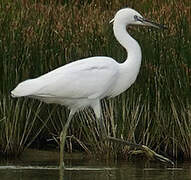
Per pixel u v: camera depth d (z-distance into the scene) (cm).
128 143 1377
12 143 1479
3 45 1490
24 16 1577
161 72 1493
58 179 1258
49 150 1548
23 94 1302
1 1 1609
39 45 1524
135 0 1819
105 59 1373
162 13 1586
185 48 1491
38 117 1507
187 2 1677
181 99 1477
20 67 1486
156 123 1491
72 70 1335
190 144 1472
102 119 1398
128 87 1403
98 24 1584
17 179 1252
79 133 1534
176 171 1350
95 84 1345
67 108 1490
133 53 1382
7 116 1470
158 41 1512
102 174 1310
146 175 1305
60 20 1622
